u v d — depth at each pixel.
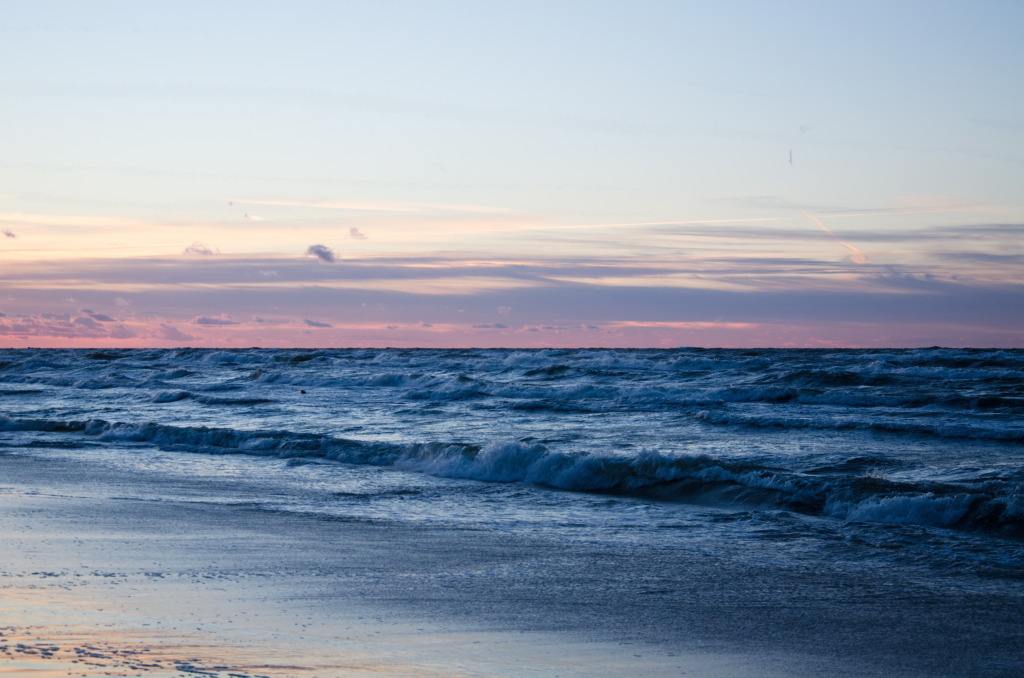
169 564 9.09
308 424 25.77
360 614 7.49
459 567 9.51
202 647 6.23
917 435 21.42
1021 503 11.76
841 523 11.94
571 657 6.53
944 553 10.21
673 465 15.20
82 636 6.33
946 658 6.70
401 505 13.69
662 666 6.39
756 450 19.05
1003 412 26.52
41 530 10.77
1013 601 8.35
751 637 7.14
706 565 9.75
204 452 20.00
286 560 9.56
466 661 6.29
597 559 10.01
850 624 7.57
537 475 16.08
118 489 14.75
